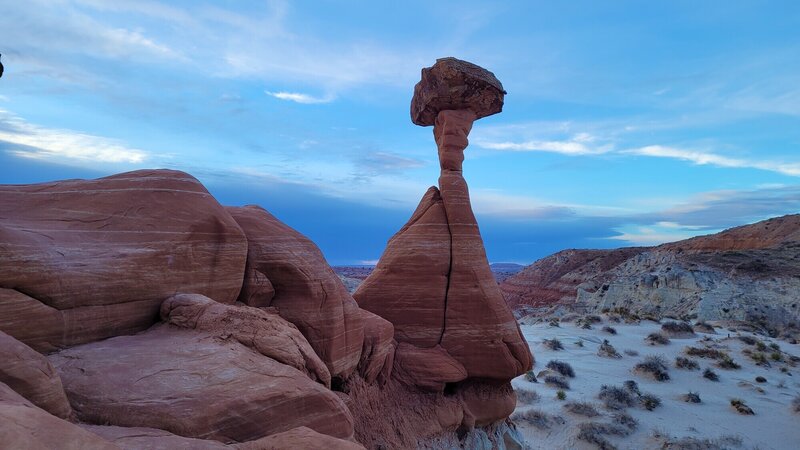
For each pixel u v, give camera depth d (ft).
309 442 17.35
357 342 37.99
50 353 21.31
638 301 220.84
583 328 151.43
